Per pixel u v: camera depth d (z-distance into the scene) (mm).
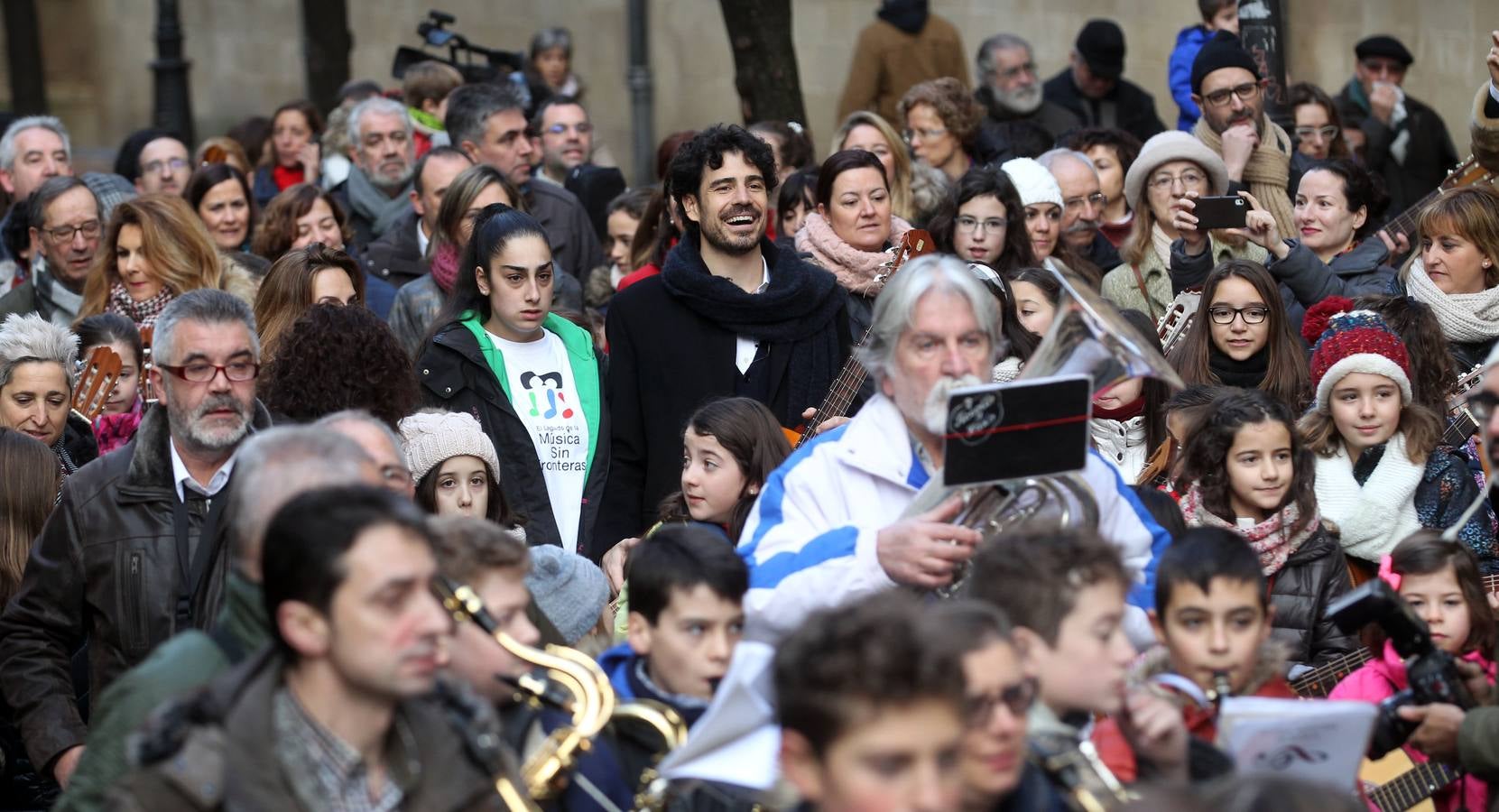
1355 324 12125
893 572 8359
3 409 12820
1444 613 9750
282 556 6293
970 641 6199
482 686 7684
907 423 9070
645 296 13266
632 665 8250
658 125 32031
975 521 8461
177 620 10031
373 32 31859
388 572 6246
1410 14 31859
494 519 11562
